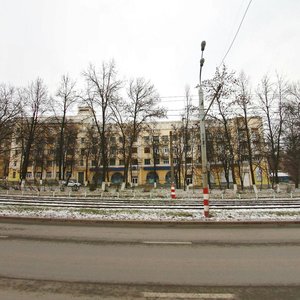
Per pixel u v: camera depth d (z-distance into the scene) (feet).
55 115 127.54
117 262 20.59
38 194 95.20
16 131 124.47
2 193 98.58
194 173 159.84
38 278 17.10
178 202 70.08
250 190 106.52
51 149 164.96
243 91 105.60
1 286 15.76
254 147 113.19
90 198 81.46
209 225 38.78
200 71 49.85
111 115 115.24
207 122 112.57
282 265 20.01
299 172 126.52
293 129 107.45
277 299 14.26
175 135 136.36
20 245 25.70
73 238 29.12
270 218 42.09
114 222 39.88
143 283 16.46
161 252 23.57
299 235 31.37
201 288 15.74
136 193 96.02
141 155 220.02
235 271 18.70
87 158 171.73
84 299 14.17
